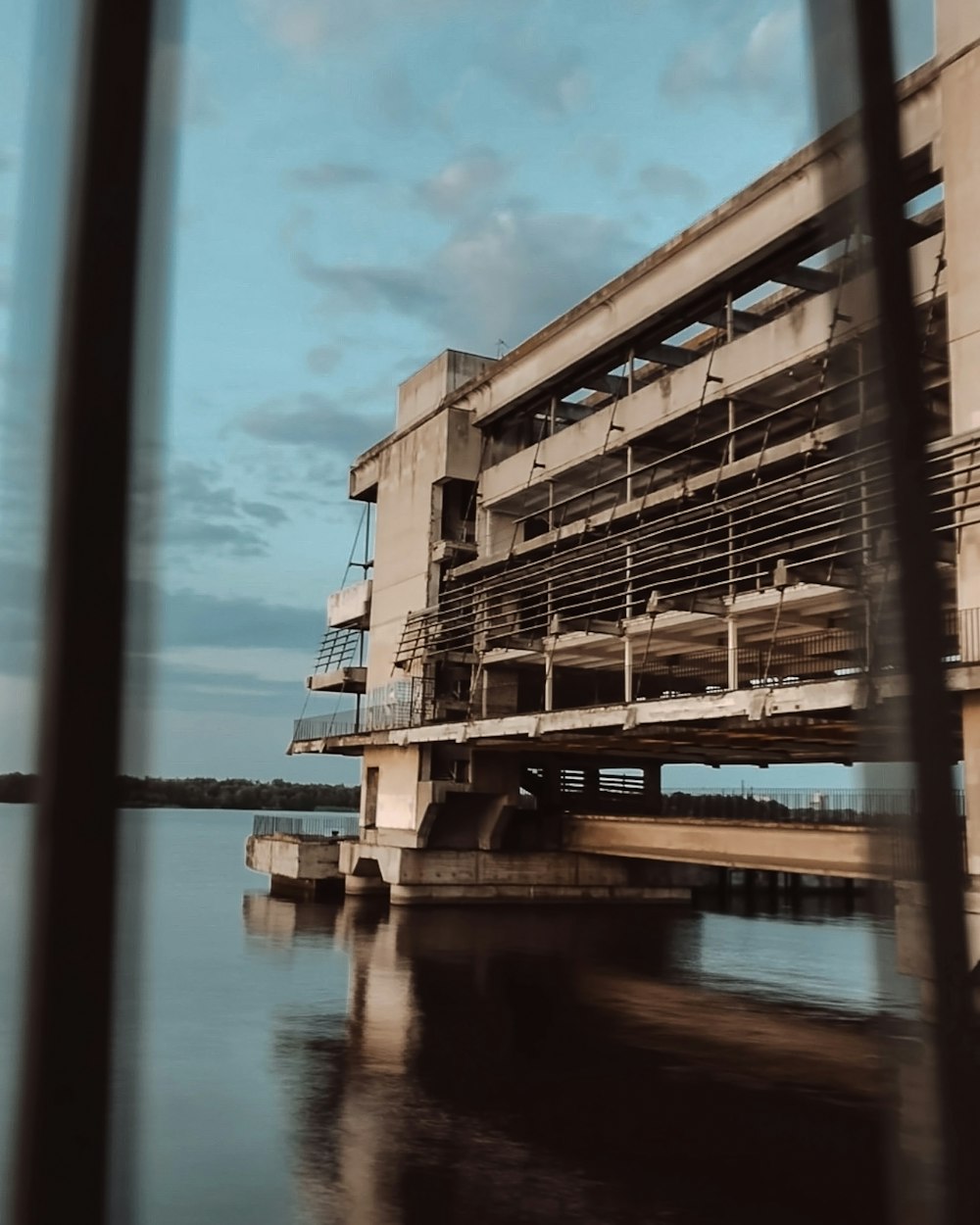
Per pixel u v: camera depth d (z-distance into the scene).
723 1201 11.33
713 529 26.09
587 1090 15.70
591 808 46.47
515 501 40.50
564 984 24.44
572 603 37.06
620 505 33.50
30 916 3.08
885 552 5.61
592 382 38.22
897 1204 4.94
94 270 3.40
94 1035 3.12
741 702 22.22
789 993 23.73
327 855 48.56
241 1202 11.11
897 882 5.15
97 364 3.37
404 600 44.19
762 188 27.50
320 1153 12.79
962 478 19.38
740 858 30.23
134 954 3.16
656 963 27.70
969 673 18.22
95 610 3.24
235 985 23.59
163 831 153.62
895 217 5.48
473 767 39.97
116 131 3.50
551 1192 11.56
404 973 25.59
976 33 20.06
